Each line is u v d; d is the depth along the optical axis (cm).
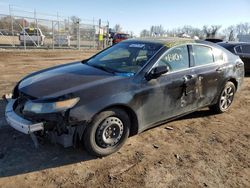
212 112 625
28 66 1276
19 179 350
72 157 406
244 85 984
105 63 496
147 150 441
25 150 417
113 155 419
